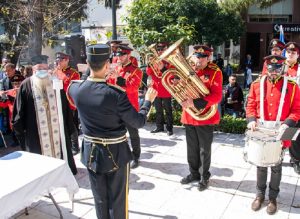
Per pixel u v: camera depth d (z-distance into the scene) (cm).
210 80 388
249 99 382
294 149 467
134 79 470
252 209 386
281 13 2133
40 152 445
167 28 720
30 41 1020
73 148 574
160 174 481
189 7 1435
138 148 503
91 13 1673
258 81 375
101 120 277
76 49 777
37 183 311
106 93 270
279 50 534
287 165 505
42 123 439
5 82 668
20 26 1305
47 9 1092
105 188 300
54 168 329
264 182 383
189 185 446
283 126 344
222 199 411
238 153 552
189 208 394
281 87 359
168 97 634
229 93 784
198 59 390
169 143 609
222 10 1523
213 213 382
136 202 408
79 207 399
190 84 367
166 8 801
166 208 394
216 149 571
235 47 2208
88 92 276
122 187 300
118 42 527
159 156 548
